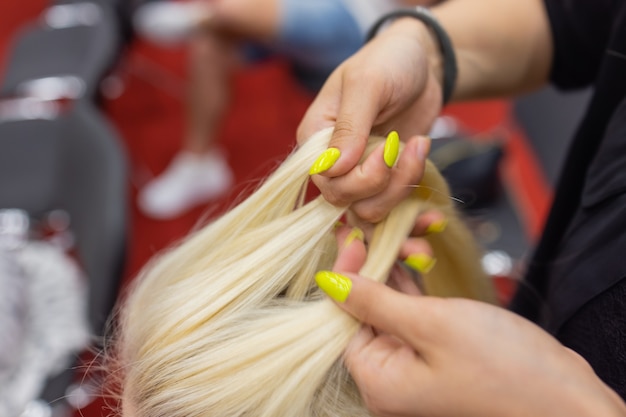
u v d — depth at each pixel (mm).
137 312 505
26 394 877
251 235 481
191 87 1760
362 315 418
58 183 1211
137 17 1773
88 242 981
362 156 461
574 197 584
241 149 2031
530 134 1760
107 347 564
